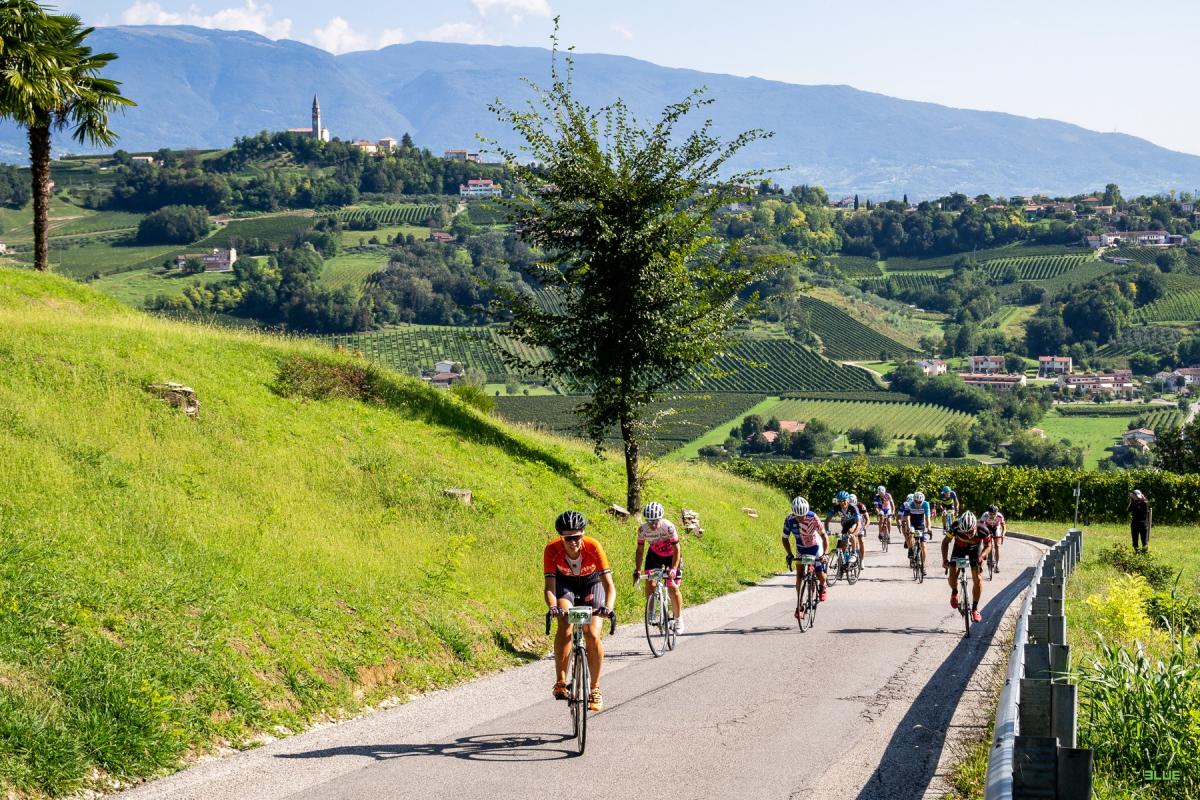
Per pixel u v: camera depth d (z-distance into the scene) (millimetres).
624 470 33719
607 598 10609
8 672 9250
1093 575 26625
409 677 13164
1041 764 6168
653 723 11125
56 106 34812
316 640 12766
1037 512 62188
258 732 10508
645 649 16312
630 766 9430
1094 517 60906
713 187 27172
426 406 27844
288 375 25344
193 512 15789
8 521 12430
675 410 28219
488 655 15117
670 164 26922
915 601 22766
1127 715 9641
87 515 13789
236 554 14391
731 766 9422
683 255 27000
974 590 17625
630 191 26516
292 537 16359
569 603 10328
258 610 12719
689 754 9836
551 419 173125
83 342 22781
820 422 188750
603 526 25344
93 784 8516
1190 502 58938
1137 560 28031
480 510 21906
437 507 21078
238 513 16781
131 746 9070
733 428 189125
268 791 8594
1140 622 16203
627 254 26328
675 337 27250
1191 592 25516
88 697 9398
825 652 15648
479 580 18203
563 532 10508
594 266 27031
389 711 11852
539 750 10000
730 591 25000
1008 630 17797
